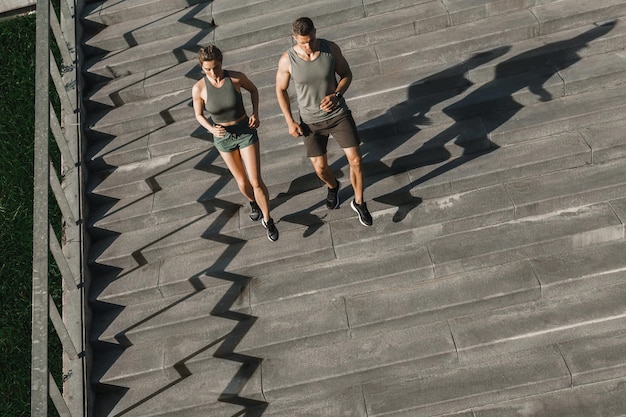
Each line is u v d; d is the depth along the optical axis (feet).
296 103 19.52
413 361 15.38
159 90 20.54
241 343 16.19
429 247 16.93
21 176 21.50
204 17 21.48
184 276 17.25
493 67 18.95
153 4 22.02
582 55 18.95
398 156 17.94
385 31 20.16
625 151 17.24
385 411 15.01
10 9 24.61
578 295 15.96
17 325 18.84
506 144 18.11
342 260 17.24
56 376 17.08
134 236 18.37
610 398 14.52
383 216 17.49
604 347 15.03
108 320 17.19
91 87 21.27
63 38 20.01
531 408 14.74
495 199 17.13
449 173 17.66
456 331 15.76
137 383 16.40
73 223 17.85
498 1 19.97
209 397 15.71
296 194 18.37
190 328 16.84
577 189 16.80
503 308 16.08
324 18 20.99
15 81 23.11
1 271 19.72
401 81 19.31
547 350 15.30
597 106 17.83
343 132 15.14
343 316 16.21
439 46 19.56
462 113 18.52
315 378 15.49
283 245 17.43
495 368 15.20
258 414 15.60
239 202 18.30
